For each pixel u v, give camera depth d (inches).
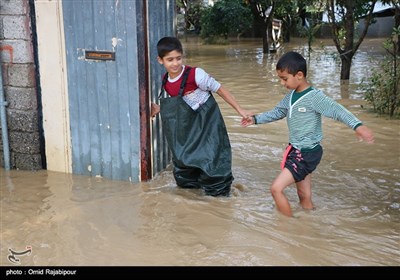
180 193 202.4
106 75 211.6
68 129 223.0
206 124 199.3
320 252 154.5
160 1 219.9
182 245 159.0
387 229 171.3
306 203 186.4
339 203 193.6
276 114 187.6
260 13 693.9
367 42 799.7
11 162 234.2
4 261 150.3
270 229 169.5
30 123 226.7
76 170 226.4
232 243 159.6
